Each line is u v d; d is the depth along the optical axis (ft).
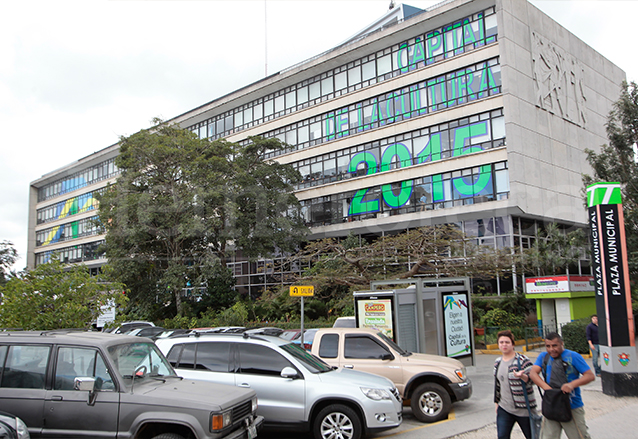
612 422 26.89
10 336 21.30
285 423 24.18
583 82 113.80
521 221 90.94
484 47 92.79
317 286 76.95
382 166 106.01
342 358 31.37
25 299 37.83
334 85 118.21
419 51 103.14
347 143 112.78
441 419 29.58
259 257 107.45
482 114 92.17
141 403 19.12
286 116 127.54
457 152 94.73
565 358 18.67
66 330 23.79
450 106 96.84
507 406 19.34
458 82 96.37
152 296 104.37
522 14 96.63
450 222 94.12
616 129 66.74
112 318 64.18
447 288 43.27
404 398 30.22
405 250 71.00
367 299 41.81
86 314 40.73
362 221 107.04
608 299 34.53
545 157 95.25
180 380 22.18
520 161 88.33
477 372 47.70
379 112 108.37
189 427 18.48
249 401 21.24
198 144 98.37
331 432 23.93
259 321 90.02
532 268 80.33
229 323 85.51
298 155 122.93
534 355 55.72
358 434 23.70
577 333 52.39
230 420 19.48
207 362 25.90
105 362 20.01
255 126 135.03
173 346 26.81
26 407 19.60
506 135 88.17
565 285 59.41
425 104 100.78
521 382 19.22
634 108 65.21
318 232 115.03
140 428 18.84
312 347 32.37
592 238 35.96
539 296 61.98
